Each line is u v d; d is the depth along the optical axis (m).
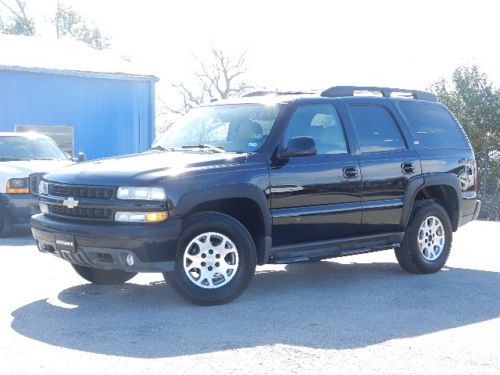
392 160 8.26
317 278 8.54
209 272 6.88
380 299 7.35
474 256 10.34
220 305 6.94
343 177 7.77
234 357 5.34
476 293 7.67
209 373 5.00
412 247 8.59
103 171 6.91
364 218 7.98
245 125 7.71
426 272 8.77
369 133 8.24
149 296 7.38
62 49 25.03
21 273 8.59
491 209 17.94
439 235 8.91
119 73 22.80
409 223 8.58
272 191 7.21
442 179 8.77
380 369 5.11
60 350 5.50
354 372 5.04
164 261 6.58
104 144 23.17
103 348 5.55
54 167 12.18
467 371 5.08
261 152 7.30
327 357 5.36
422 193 8.98
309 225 7.52
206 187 6.75
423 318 6.57
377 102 8.52
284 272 8.98
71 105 22.50
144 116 23.91
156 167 6.87
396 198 8.28
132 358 5.31
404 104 8.83
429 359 5.35
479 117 22.52
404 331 6.11
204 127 8.05
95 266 6.86
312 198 7.52
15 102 21.58
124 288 7.79
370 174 8.02
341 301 7.23
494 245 11.60
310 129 7.75
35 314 6.60
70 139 22.58
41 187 7.50
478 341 5.83
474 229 14.25
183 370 5.05
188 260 6.78
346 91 8.34
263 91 8.73
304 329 6.13
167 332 6.00
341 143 7.96
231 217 6.96
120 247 6.52
